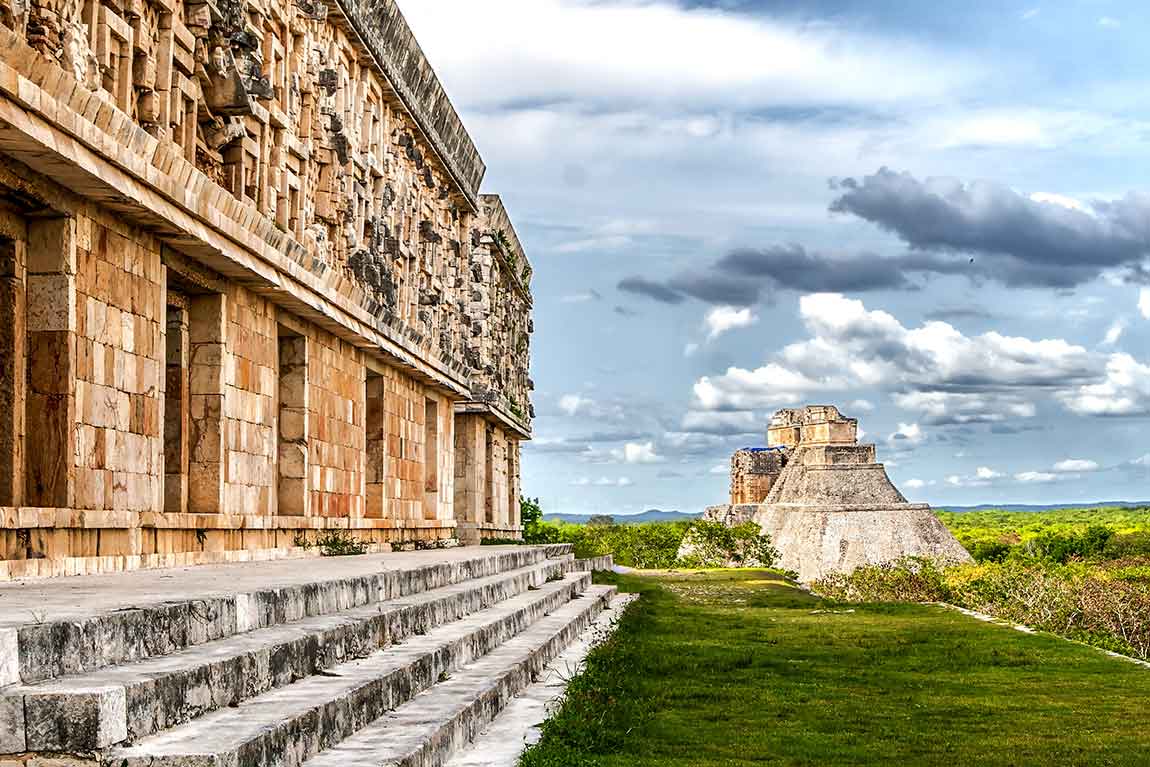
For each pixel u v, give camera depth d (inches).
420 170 1360.7
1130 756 524.1
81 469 599.5
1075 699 696.4
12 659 297.7
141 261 668.7
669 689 709.3
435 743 395.2
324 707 366.0
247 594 439.5
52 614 345.4
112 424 634.2
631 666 783.1
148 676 319.3
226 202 723.4
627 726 566.3
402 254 1264.8
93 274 611.5
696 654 890.7
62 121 516.7
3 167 523.8
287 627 458.0
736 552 2925.7
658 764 484.7
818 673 804.0
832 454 3526.1
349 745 373.1
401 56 1189.1
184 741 306.5
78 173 553.0
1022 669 836.0
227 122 774.5
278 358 975.0
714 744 540.7
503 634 693.3
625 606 1267.2
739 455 4190.5
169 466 783.1
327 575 600.4
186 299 792.3
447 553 1114.1
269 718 339.6
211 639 406.3
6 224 565.3
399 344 1207.6
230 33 755.4
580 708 552.7
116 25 619.8
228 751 296.0
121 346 644.7
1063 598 1326.3
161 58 674.2
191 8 708.0
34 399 582.9
